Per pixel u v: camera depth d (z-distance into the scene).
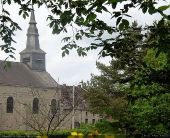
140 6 5.73
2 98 81.06
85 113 88.81
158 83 6.18
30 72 91.75
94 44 7.20
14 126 81.38
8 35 10.01
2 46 10.19
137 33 7.01
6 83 82.12
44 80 90.06
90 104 54.09
